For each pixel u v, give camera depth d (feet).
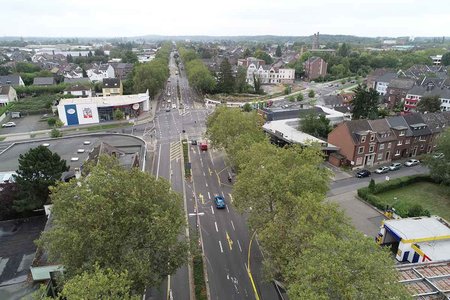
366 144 249.75
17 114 407.03
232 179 232.94
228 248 156.66
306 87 640.17
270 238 115.44
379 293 74.23
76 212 101.09
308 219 112.98
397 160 270.87
